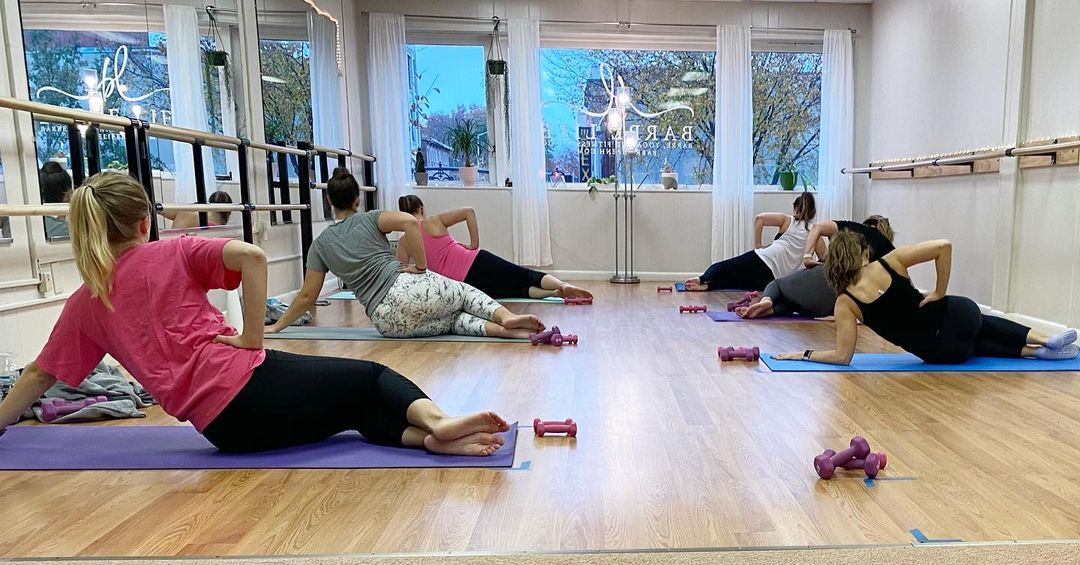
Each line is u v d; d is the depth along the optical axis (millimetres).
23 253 2678
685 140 6160
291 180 4887
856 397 2348
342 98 5613
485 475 1671
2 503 1526
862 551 1288
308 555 1277
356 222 3406
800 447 1866
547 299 4785
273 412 1723
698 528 1388
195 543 1331
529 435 1974
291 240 4875
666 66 6070
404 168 5980
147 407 2338
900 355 3020
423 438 1825
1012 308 3854
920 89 5016
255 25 4426
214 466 1730
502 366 2834
